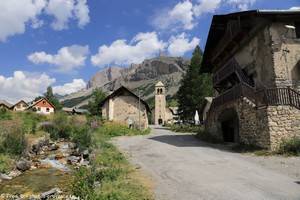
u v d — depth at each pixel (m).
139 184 10.79
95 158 16.83
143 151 20.36
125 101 46.22
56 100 90.06
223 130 26.44
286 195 8.80
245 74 23.28
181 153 18.47
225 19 26.19
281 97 17.42
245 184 10.19
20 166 15.90
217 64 32.03
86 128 27.94
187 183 10.71
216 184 10.34
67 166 16.86
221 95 24.62
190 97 57.81
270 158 15.04
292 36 19.95
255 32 21.56
